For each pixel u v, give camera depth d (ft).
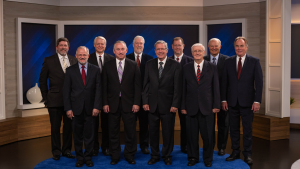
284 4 16.87
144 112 14.19
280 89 17.16
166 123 12.57
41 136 18.17
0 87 17.21
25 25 18.47
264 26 18.39
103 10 20.22
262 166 12.73
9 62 17.75
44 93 13.62
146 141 14.47
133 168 12.27
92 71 12.66
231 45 19.83
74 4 20.06
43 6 19.12
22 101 18.06
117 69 12.88
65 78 12.59
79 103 12.42
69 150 14.11
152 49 20.80
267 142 16.58
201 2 20.56
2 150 15.39
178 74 12.46
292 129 19.97
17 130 17.20
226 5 19.71
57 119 13.60
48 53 19.62
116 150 12.93
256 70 12.67
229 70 13.10
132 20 20.39
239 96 12.81
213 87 12.40
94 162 13.14
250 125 13.00
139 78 12.90
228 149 15.35
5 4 17.53
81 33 20.39
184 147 14.52
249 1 18.86
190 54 20.94
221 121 14.06
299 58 25.16
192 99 12.34
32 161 13.64
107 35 20.56
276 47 17.46
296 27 24.99
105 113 14.10
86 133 12.71
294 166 12.60
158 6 20.44
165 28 20.75
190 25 20.80
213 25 20.47
